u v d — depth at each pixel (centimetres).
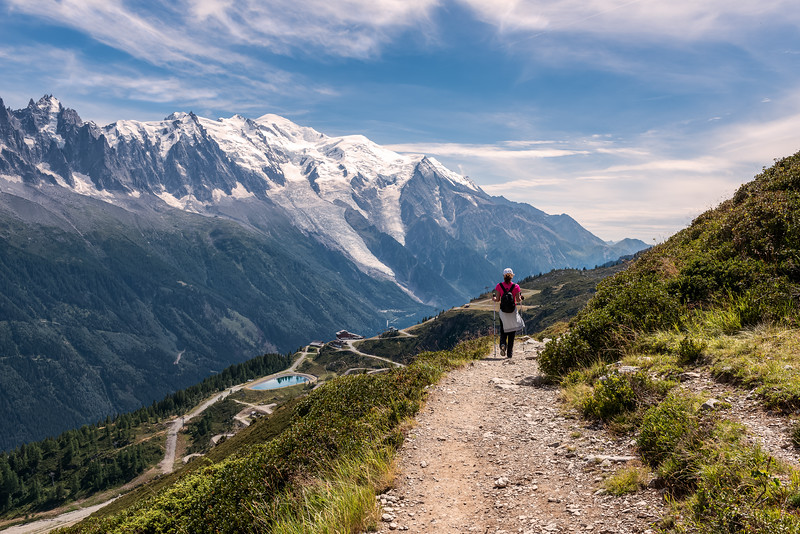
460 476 743
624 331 1223
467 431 948
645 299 1276
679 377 848
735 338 930
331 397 1495
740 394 708
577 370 1181
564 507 587
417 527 605
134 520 1644
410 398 1229
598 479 638
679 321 1167
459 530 583
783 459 510
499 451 818
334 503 664
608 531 511
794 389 628
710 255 1362
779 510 412
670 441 607
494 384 1331
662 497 545
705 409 677
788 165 1694
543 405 1045
